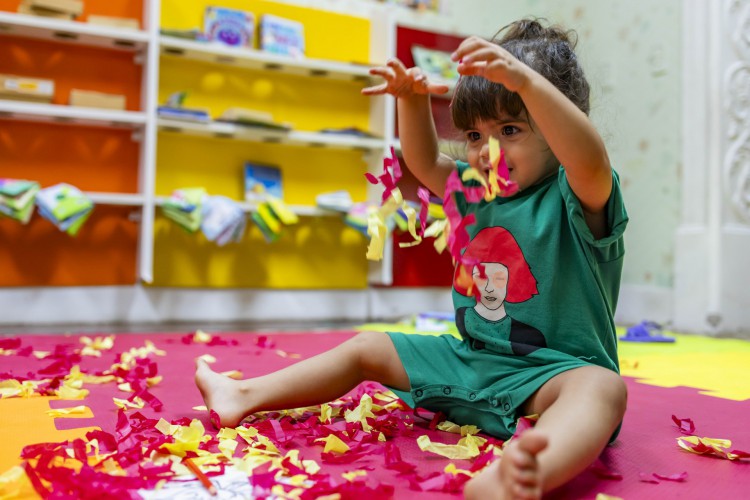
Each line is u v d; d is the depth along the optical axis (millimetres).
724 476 767
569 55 987
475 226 972
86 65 2477
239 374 1294
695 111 2742
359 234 2936
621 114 3125
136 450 756
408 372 942
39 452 747
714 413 1125
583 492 695
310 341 1989
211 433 881
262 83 2779
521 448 562
